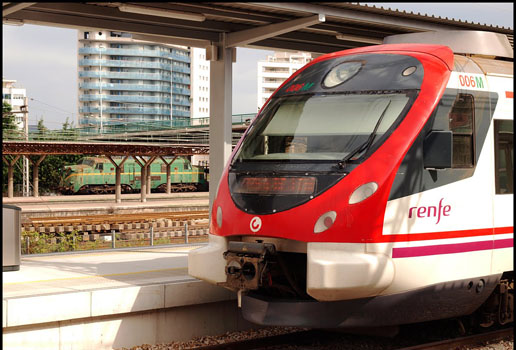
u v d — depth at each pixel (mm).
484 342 8414
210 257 7695
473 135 7770
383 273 6887
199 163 102375
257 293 7617
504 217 8070
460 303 7789
